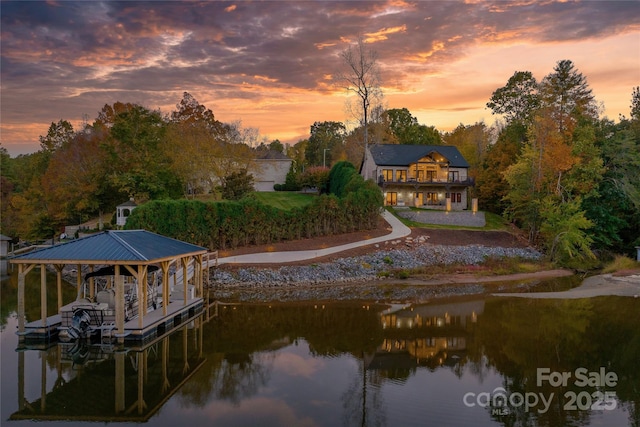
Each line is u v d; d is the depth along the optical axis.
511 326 24.81
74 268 44.72
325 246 44.62
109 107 76.44
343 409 14.44
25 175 84.19
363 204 50.22
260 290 34.97
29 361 19.11
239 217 43.25
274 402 15.02
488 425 13.30
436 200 63.53
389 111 93.00
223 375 17.58
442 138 106.88
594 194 48.78
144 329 21.50
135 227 37.97
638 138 53.94
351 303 30.77
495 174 65.19
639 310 28.31
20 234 67.50
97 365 18.69
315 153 118.06
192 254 26.73
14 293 34.00
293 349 20.95
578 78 59.81
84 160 59.34
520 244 50.31
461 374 17.70
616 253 50.56
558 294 33.56
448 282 38.38
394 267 41.28
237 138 65.75
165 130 57.50
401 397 15.45
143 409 14.47
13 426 13.29
